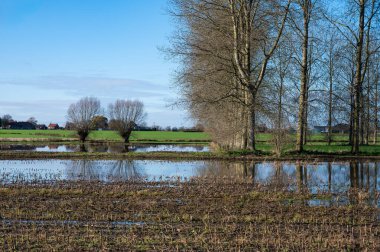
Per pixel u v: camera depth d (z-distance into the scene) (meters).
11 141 67.94
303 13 36.81
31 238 11.99
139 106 73.38
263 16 34.47
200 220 14.13
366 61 39.56
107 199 17.42
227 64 35.88
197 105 35.50
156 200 17.28
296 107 37.44
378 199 17.77
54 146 57.88
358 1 37.84
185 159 35.50
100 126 104.75
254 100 35.09
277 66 38.62
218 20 35.62
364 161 33.50
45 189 19.38
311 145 52.28
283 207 16.09
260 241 11.77
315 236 12.27
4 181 22.52
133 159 35.91
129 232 12.63
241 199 17.52
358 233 12.64
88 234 12.40
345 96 44.75
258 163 32.47
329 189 20.12
